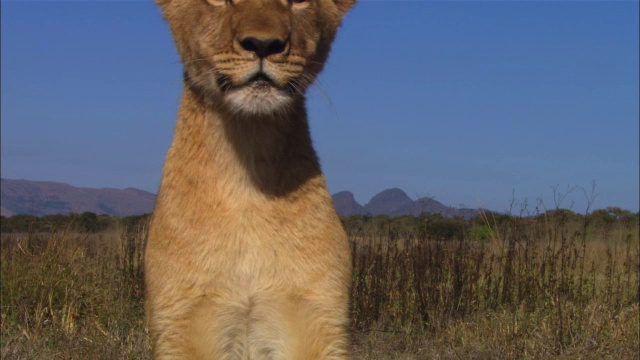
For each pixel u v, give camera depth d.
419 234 3.75
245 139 2.18
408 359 3.04
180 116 2.26
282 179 2.21
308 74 2.25
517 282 3.47
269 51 2.14
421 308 3.35
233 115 2.18
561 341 3.03
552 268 3.43
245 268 2.17
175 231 2.19
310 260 2.19
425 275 3.45
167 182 2.23
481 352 2.98
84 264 3.62
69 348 2.95
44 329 3.16
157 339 2.19
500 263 3.60
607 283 3.60
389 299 3.43
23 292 3.35
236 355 2.20
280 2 2.18
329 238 2.22
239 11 2.16
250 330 2.19
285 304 2.18
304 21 2.22
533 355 2.98
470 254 3.71
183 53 2.29
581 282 3.37
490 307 3.42
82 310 3.35
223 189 2.19
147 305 2.24
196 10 2.23
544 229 3.85
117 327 3.15
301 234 2.20
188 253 2.17
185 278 2.17
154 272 2.20
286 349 2.19
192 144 2.22
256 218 2.18
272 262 2.18
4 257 3.59
